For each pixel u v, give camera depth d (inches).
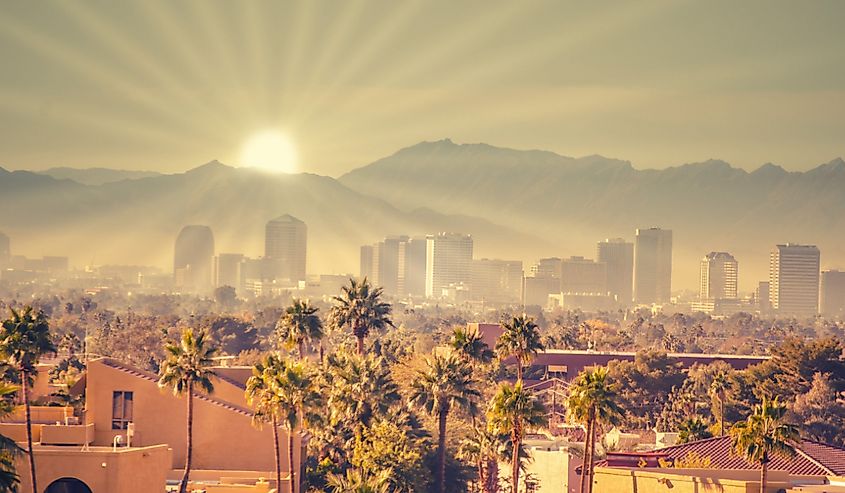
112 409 6791.3
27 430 5846.5
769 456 6058.1
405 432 7081.7
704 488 5595.5
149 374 6978.4
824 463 5989.2
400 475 6658.5
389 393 7293.3
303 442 7204.7
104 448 5743.1
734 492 5502.0
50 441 6446.9
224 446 6815.9
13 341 5846.5
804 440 6432.1
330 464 7106.3
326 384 7377.0
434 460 7278.5
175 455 6806.1
